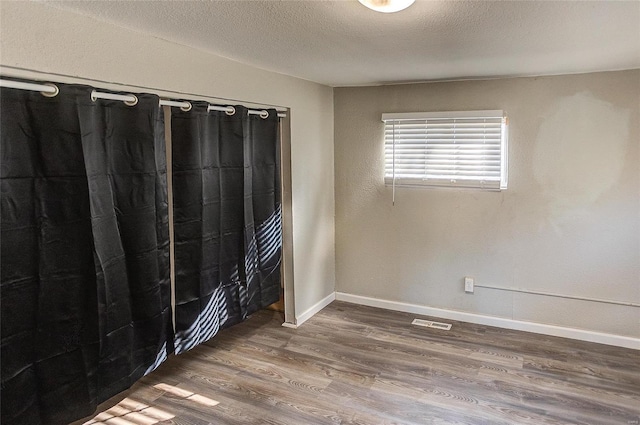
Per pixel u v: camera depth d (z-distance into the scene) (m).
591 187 3.31
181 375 2.94
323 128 3.99
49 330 1.94
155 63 2.32
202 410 2.55
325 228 4.13
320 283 4.11
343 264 4.30
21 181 1.80
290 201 3.62
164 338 2.58
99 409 2.55
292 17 1.94
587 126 3.27
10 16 1.71
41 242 1.89
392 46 2.46
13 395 1.82
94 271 2.09
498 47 2.47
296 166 3.63
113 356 2.25
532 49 2.53
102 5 1.80
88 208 2.04
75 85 1.94
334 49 2.54
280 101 3.37
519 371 2.96
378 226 4.09
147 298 2.40
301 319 3.81
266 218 3.43
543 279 3.53
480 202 3.67
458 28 2.10
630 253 3.25
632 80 3.12
